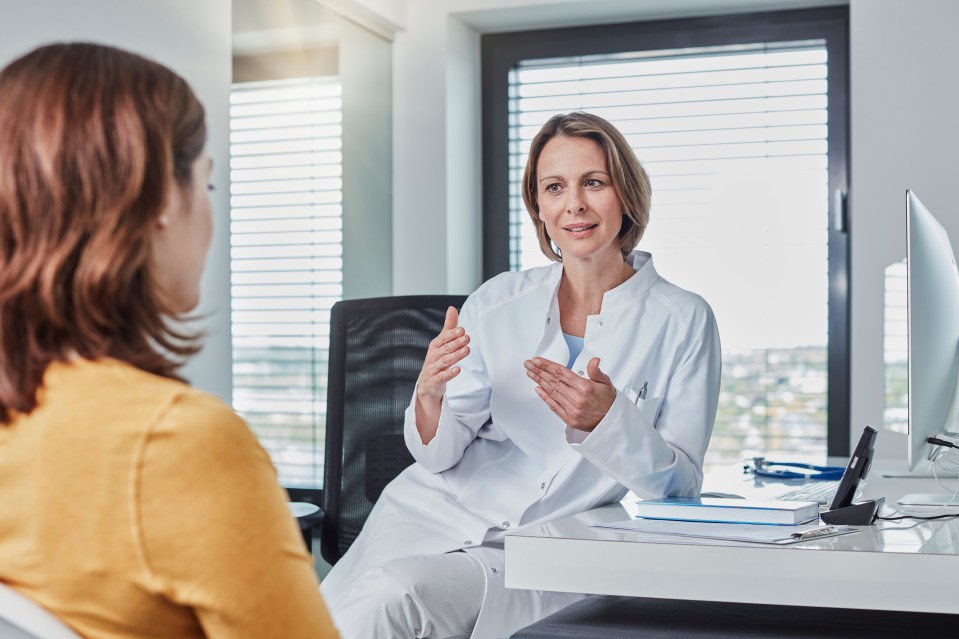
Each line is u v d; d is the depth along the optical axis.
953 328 1.65
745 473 2.28
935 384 1.60
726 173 3.60
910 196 1.56
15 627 0.64
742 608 1.35
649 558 1.25
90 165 0.70
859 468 1.44
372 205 3.45
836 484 2.02
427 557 1.73
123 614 0.67
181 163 0.76
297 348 2.94
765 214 3.56
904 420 2.36
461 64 3.68
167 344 0.77
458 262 3.66
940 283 1.62
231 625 0.67
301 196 2.98
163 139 0.73
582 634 1.22
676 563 1.23
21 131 0.70
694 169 3.62
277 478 0.73
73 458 0.67
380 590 1.64
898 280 2.51
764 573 1.20
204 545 0.66
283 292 2.85
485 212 3.84
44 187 0.69
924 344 1.56
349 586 1.88
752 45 3.57
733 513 1.35
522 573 1.30
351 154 3.30
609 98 3.72
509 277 2.16
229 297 2.56
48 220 0.69
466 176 3.72
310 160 3.03
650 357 1.92
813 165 3.52
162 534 0.66
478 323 2.08
